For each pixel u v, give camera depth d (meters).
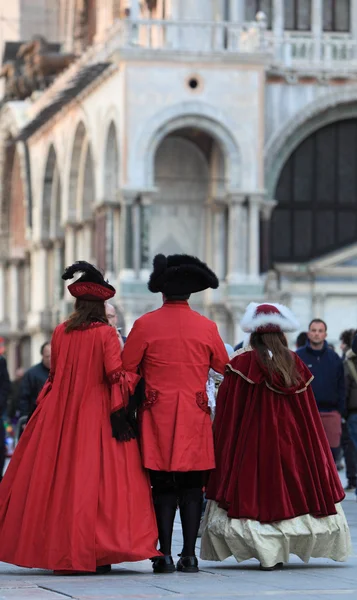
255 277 54.50
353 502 28.23
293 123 56.31
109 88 54.91
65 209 63.50
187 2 57.19
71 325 17.03
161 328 17.08
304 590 14.96
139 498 16.55
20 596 14.27
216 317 56.06
